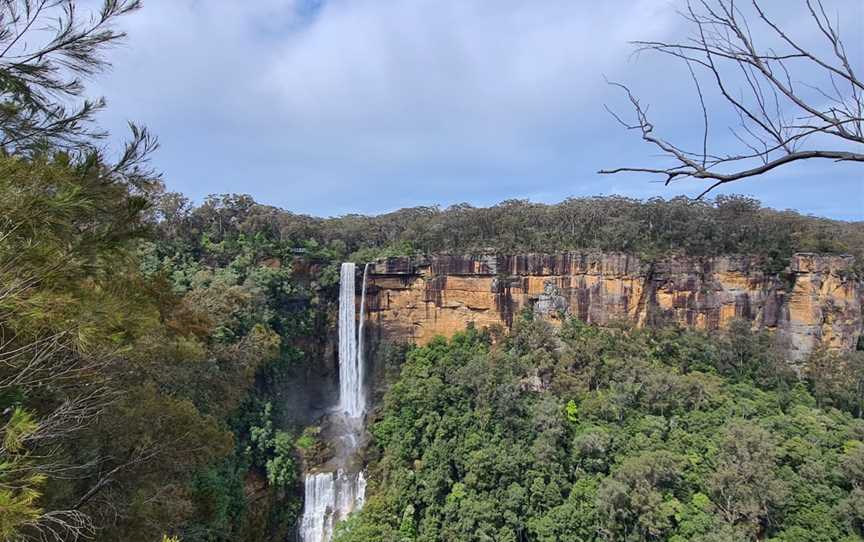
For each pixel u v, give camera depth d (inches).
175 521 392.2
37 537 251.8
